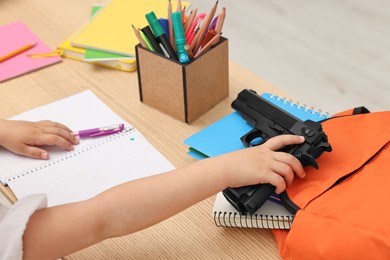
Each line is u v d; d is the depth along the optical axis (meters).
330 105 2.20
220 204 0.84
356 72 2.35
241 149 0.90
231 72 1.17
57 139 0.97
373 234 0.69
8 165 0.96
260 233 0.83
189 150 0.97
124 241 0.83
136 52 1.03
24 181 0.92
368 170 0.80
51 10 1.39
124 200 0.80
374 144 0.84
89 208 0.79
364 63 2.39
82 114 1.06
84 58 1.19
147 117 1.06
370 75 2.33
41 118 1.05
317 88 2.28
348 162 0.84
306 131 0.86
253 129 0.94
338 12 2.70
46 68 1.20
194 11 1.02
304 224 0.75
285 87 2.30
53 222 0.77
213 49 1.01
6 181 0.92
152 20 1.00
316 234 0.73
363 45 2.48
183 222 0.85
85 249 0.82
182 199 0.81
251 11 2.75
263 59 2.45
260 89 1.11
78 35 1.23
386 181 0.76
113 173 0.93
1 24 1.34
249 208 0.79
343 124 0.90
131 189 0.81
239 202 0.81
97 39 1.22
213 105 1.08
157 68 1.01
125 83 1.15
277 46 2.52
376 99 2.22
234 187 0.82
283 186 0.81
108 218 0.79
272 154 0.84
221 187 0.82
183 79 0.98
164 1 1.30
